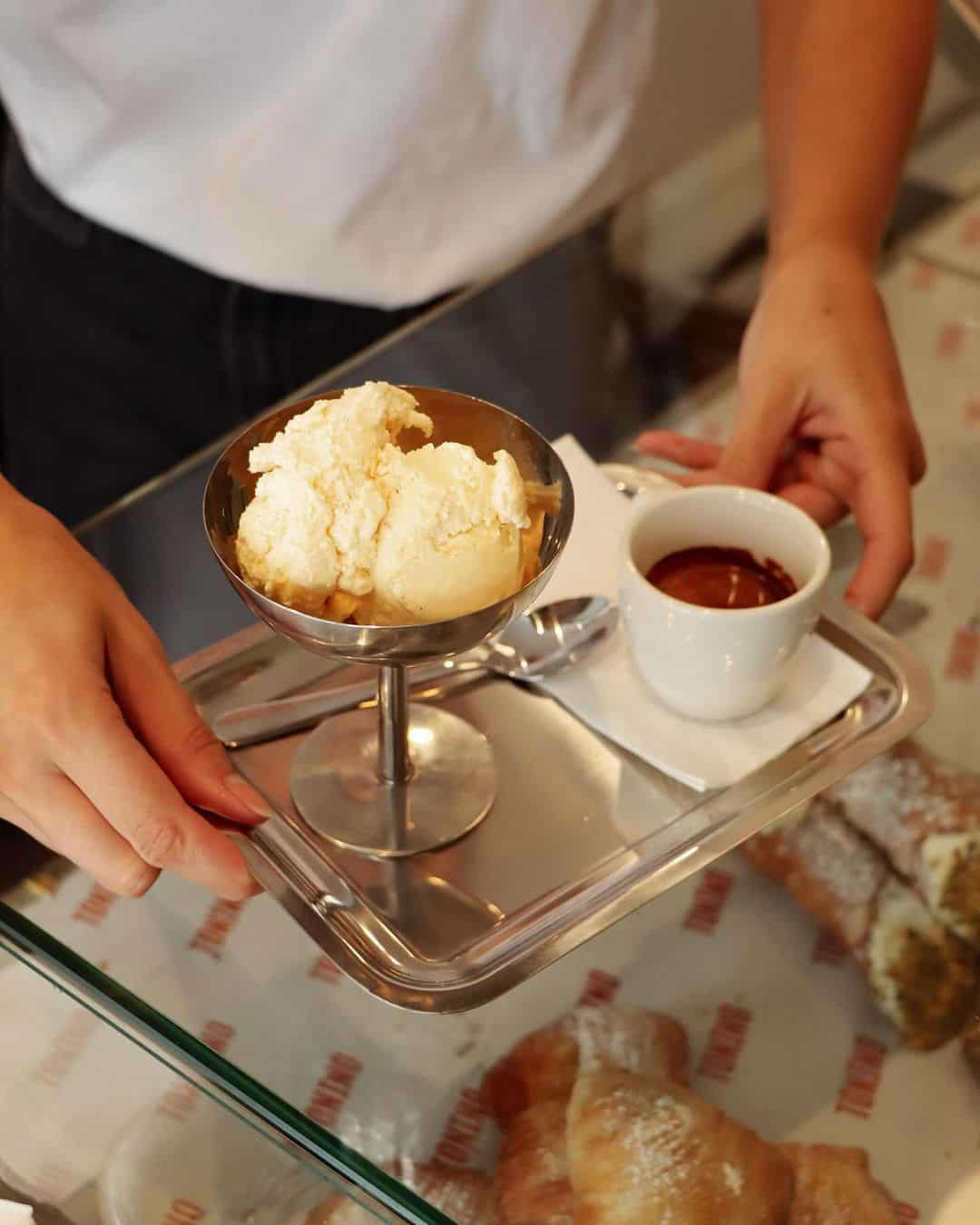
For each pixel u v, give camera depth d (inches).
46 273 48.6
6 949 24.5
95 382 50.1
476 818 26.0
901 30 40.1
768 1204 21.6
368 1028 23.7
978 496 34.0
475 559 23.6
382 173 43.2
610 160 47.1
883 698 29.0
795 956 24.8
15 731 24.3
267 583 23.5
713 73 73.4
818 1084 23.1
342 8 40.0
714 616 26.0
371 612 24.0
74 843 24.1
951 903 25.5
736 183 43.3
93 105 43.0
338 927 24.1
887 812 27.0
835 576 32.2
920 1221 21.5
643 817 26.5
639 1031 23.5
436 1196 21.6
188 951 24.6
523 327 37.9
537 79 43.1
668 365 37.1
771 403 34.0
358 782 26.6
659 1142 22.3
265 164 42.9
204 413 49.3
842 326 35.0
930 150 43.4
